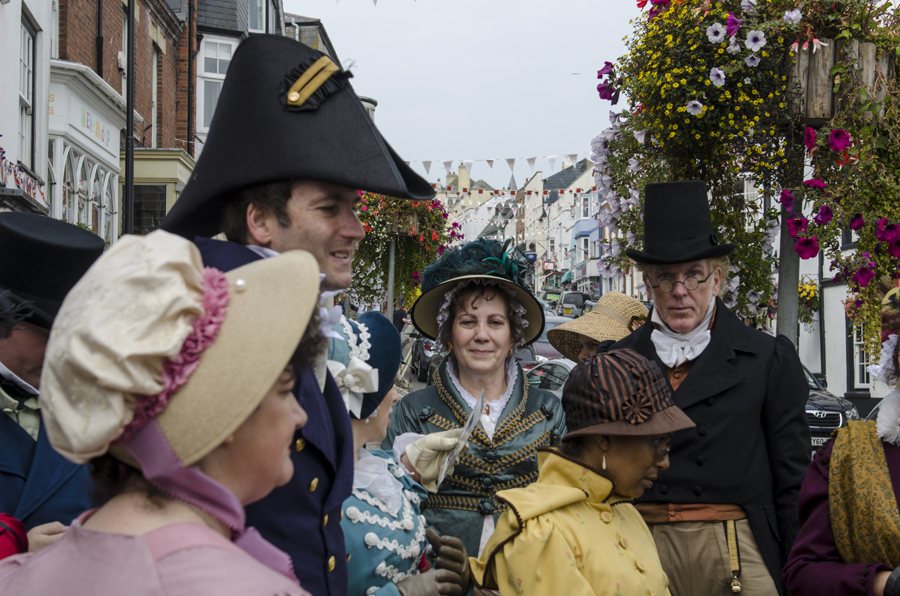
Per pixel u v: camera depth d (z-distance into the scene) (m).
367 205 9.29
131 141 8.59
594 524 2.15
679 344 3.09
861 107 4.09
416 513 2.29
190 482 1.10
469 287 2.93
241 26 22.14
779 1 4.27
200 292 1.09
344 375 2.08
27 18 9.94
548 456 2.25
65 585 1.04
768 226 4.73
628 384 2.18
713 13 4.38
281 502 1.67
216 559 1.03
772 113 4.33
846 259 4.45
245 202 1.76
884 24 4.30
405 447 2.58
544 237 72.62
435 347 3.16
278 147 1.69
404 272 9.95
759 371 2.98
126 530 1.08
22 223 2.28
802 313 17.80
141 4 16.44
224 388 1.08
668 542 2.85
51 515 2.11
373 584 2.06
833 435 2.37
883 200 4.27
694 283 3.07
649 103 4.65
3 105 8.63
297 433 1.70
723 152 4.48
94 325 1.00
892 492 2.17
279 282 1.17
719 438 2.89
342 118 1.74
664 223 3.10
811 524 2.35
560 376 8.33
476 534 2.74
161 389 1.05
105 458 1.14
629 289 29.80
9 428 2.17
